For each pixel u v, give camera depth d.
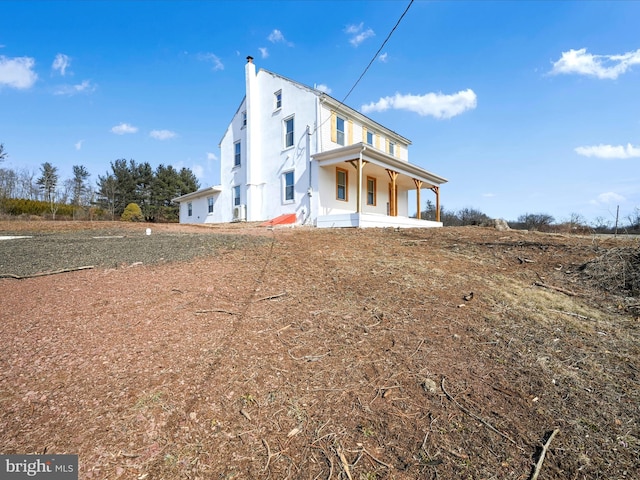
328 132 14.28
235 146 18.25
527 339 3.22
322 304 3.85
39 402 2.10
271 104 16.05
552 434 2.04
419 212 16.39
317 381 2.49
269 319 3.40
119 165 37.69
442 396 2.37
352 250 6.71
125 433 1.91
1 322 3.13
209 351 2.77
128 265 5.15
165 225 14.59
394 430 2.06
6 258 5.51
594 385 2.54
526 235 8.70
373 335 3.19
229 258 5.67
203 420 2.05
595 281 4.80
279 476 1.72
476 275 5.22
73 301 3.67
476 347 3.04
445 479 1.73
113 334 2.97
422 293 4.32
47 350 2.67
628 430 2.09
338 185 14.80
